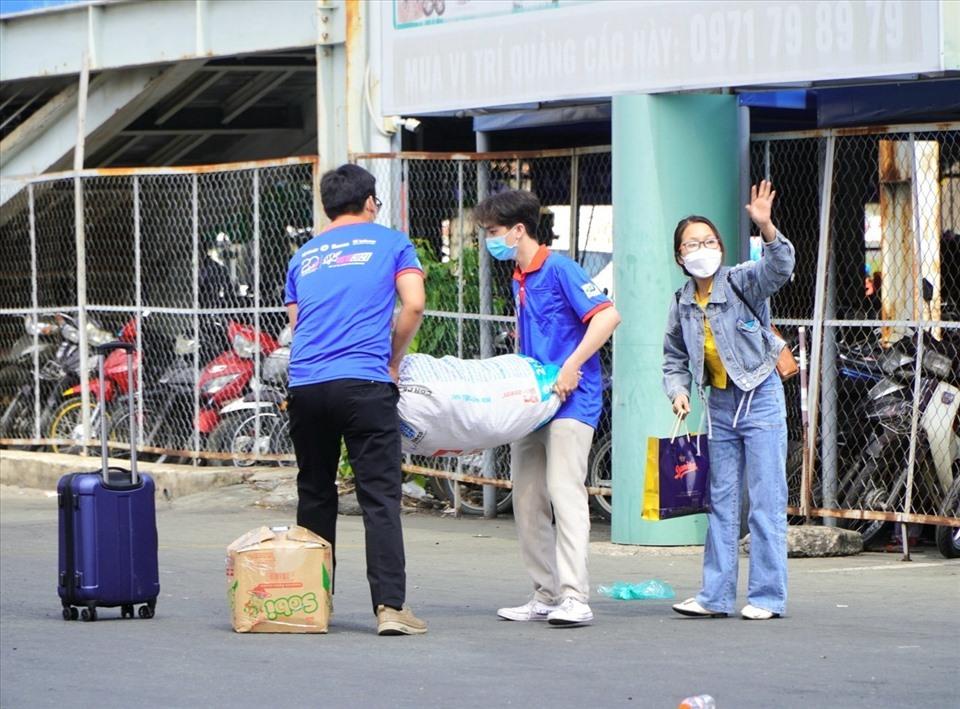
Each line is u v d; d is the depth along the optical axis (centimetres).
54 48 4006
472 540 2777
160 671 1645
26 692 1557
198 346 3462
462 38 2764
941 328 2538
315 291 1816
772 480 1908
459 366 1847
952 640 1778
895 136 2575
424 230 3125
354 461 1819
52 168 4125
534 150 3275
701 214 2556
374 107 3334
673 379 1945
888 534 2650
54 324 3766
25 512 3253
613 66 2545
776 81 2350
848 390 2617
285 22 3562
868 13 2245
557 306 1861
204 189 3500
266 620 1855
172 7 3762
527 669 1630
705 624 1902
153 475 3412
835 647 1734
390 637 1825
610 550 2589
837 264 2652
